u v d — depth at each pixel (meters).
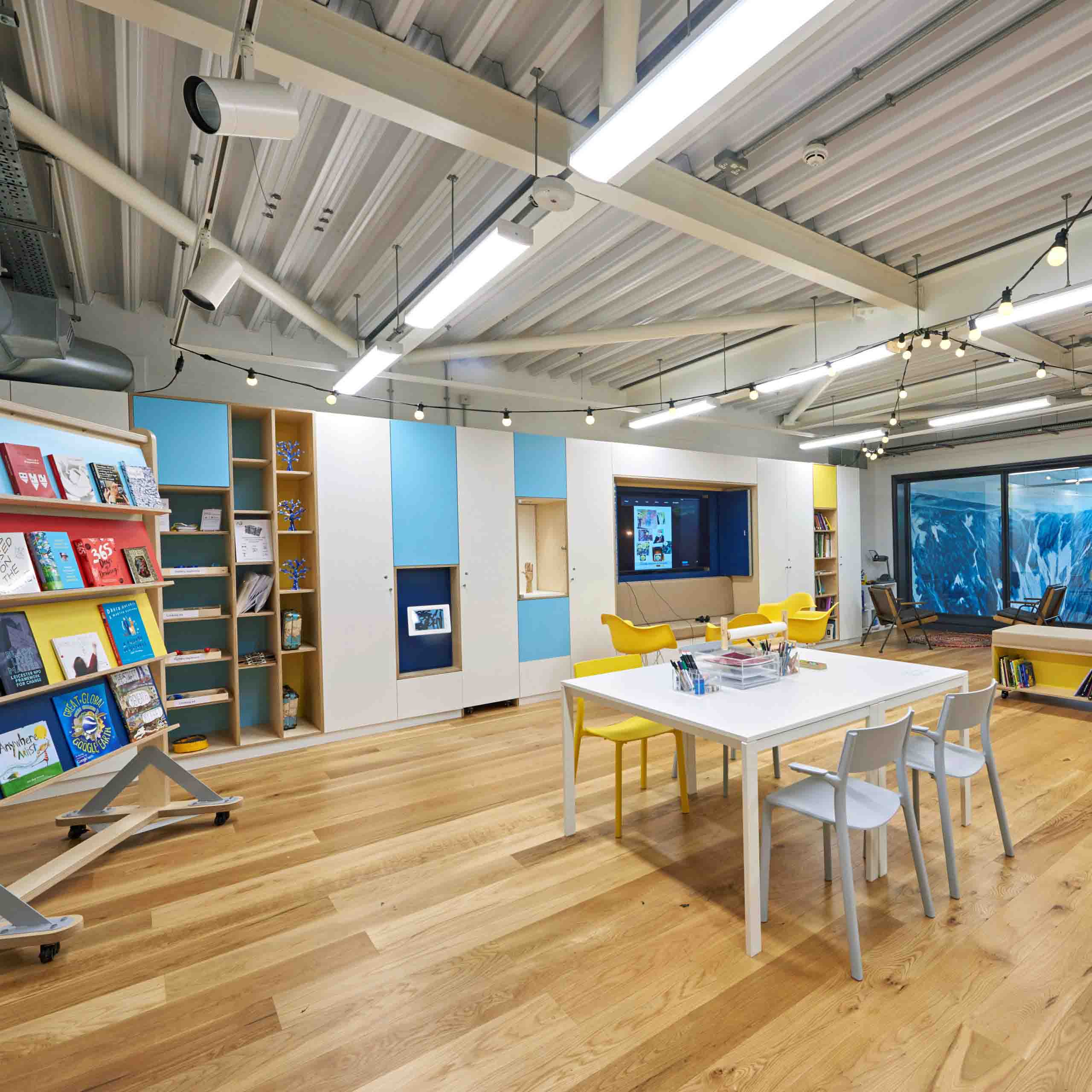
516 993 2.04
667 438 8.10
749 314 4.82
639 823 3.30
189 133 2.92
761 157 2.94
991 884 2.62
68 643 2.79
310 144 2.99
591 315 5.07
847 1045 1.79
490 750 4.57
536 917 2.46
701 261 4.08
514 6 2.24
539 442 6.00
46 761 2.61
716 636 4.58
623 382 7.27
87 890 2.75
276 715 4.66
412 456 5.24
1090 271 3.73
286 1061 1.79
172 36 2.04
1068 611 8.92
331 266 4.00
